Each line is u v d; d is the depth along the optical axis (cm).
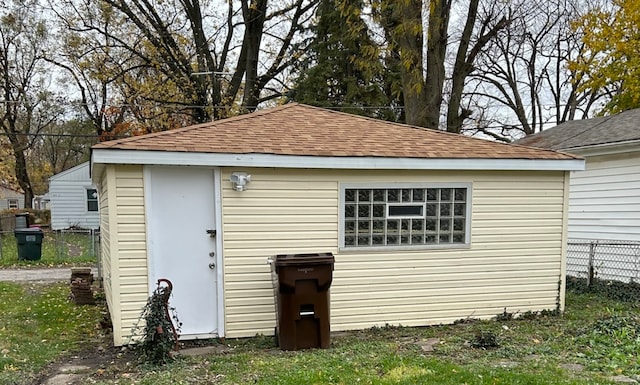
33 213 2778
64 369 481
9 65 2462
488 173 683
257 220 602
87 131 2906
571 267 1008
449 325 667
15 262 1408
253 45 2027
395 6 1187
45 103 2516
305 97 1969
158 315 491
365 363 463
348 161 609
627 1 1580
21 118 2728
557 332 602
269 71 2136
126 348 555
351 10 1302
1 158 2634
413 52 1193
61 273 1240
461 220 680
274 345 567
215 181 587
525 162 678
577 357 484
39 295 926
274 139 627
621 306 764
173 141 576
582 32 1923
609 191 959
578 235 1041
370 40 1808
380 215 650
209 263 591
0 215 2411
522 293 707
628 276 905
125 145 539
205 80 1983
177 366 473
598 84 1802
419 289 663
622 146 900
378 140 672
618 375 421
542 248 711
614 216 946
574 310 742
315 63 2072
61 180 2377
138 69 2114
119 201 555
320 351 530
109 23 1961
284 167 596
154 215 569
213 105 1989
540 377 410
